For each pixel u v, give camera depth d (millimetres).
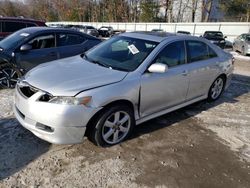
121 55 4008
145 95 3686
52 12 75938
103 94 3164
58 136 3045
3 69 5598
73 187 2752
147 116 3920
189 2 45750
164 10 51000
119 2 56312
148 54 3836
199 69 4641
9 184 2729
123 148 3525
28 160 3135
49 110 2979
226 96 6184
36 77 3398
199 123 4523
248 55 16562
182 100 4527
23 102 3199
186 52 4453
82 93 3041
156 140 3811
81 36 6766
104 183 2846
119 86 3336
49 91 3047
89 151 3396
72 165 3100
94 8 63656
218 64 5211
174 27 33906
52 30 6230
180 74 4199
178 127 4297
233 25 27953
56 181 2822
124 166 3156
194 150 3646
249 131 4383
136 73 3590
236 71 10000
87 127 3238
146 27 38125
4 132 3719
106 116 3291
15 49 5590
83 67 3715
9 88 5719
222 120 4730
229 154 3629
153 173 3078
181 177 3055
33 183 2768
